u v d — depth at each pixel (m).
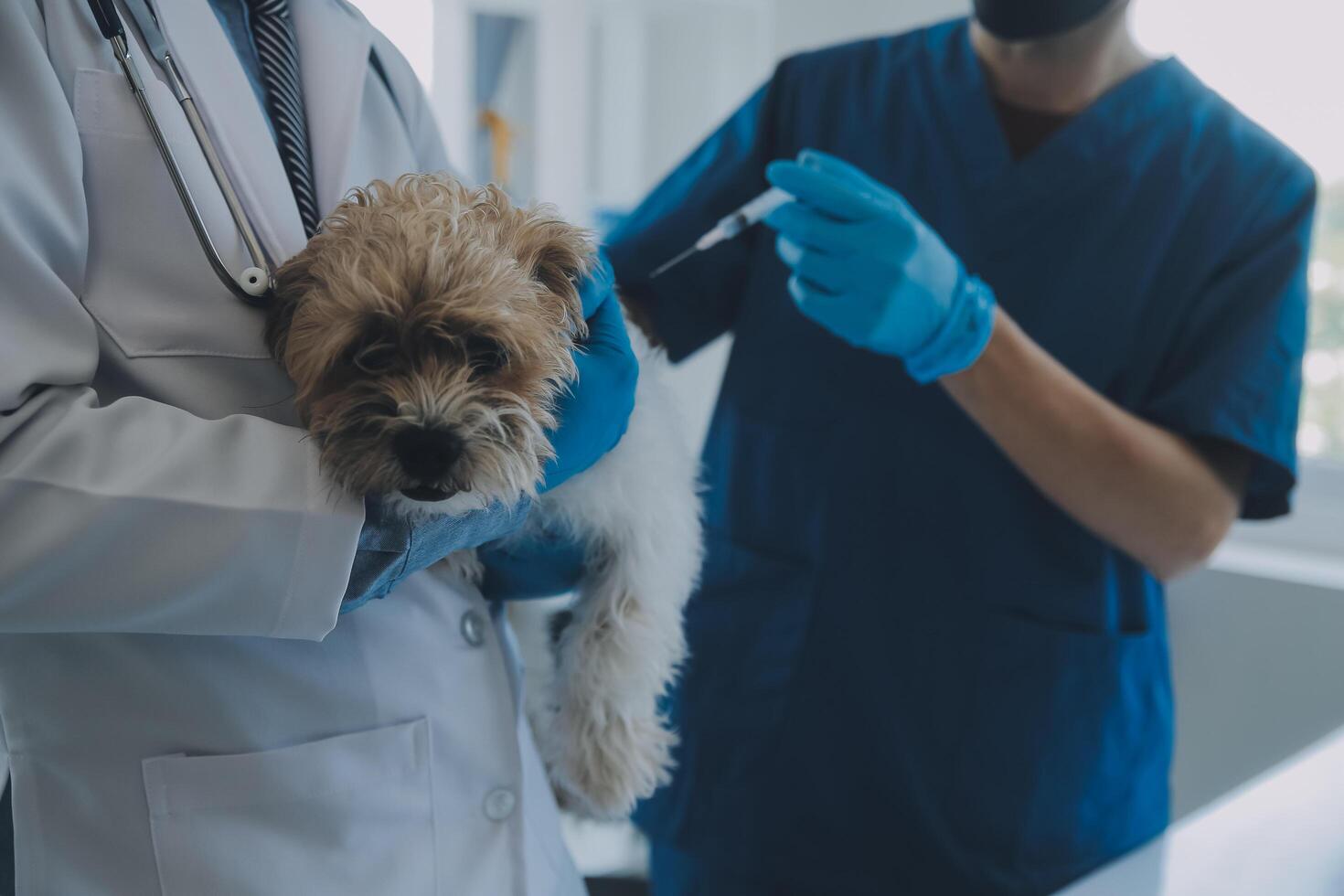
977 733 1.27
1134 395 1.27
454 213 0.78
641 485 1.07
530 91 2.68
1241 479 1.24
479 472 0.71
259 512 0.68
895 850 1.31
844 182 1.14
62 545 0.64
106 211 0.77
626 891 1.71
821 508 1.35
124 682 0.77
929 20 2.23
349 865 0.82
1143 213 1.27
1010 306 1.31
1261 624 1.86
